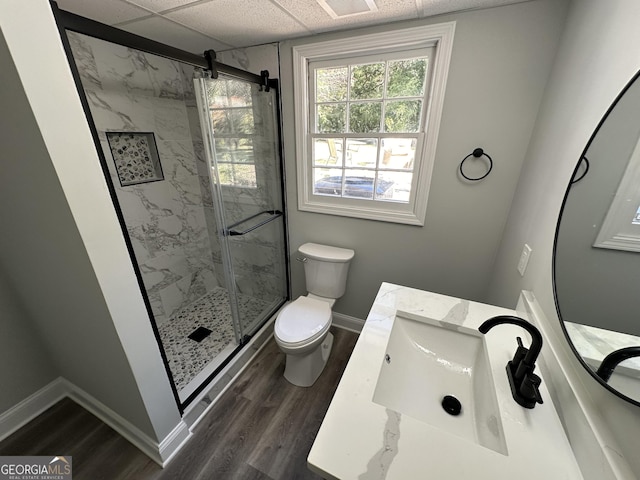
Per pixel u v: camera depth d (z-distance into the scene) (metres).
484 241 1.61
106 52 1.71
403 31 1.40
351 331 2.30
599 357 0.62
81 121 0.80
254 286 2.24
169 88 2.12
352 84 1.67
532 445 0.66
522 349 0.83
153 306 2.27
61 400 1.62
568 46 1.06
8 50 0.64
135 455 1.34
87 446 1.38
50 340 1.40
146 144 2.06
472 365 1.04
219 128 1.62
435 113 1.48
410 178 1.71
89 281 0.93
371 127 1.72
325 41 1.58
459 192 1.58
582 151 0.82
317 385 1.76
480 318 1.12
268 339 2.18
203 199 2.58
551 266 0.90
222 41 1.69
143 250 2.14
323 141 1.86
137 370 1.10
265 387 1.75
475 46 1.31
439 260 1.78
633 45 0.65
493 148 1.42
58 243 0.91
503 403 0.76
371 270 2.03
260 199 2.09
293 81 1.75
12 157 0.81
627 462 0.52
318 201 2.03
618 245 0.58
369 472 0.61
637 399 0.51
